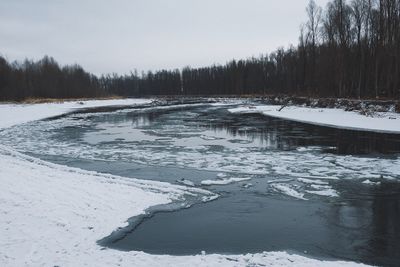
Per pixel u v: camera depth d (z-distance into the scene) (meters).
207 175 17.34
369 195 14.25
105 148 24.72
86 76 120.44
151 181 15.84
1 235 10.09
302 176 17.05
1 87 86.19
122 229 10.92
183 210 12.63
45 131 33.91
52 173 16.19
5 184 13.98
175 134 31.09
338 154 21.77
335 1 56.53
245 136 29.31
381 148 23.34
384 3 46.72
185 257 9.12
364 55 53.50
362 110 39.38
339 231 10.97
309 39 68.81
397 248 9.87
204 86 142.62
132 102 89.19
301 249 9.84
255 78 121.25
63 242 9.87
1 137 30.16
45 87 97.81
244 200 13.75
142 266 8.55
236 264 8.68
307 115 42.72
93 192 13.64
